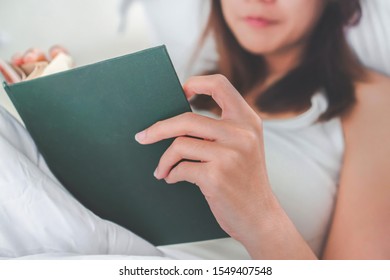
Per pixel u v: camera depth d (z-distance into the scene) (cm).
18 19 92
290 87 89
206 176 44
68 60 63
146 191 56
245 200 47
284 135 89
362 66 86
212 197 46
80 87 43
